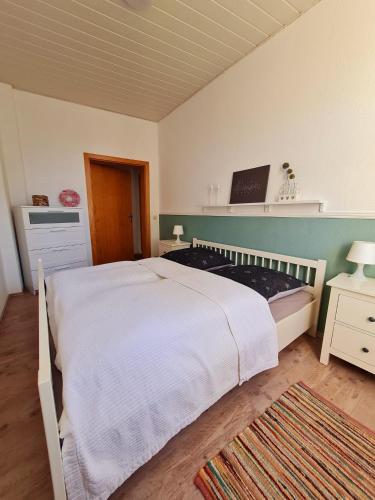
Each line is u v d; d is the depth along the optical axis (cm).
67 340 91
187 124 316
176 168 352
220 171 269
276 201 206
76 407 73
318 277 181
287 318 156
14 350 184
